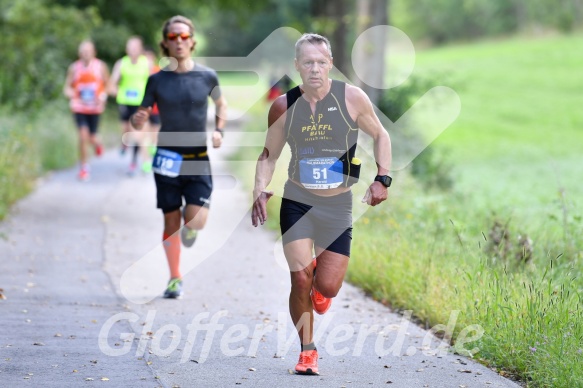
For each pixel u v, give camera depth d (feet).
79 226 106.32
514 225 95.25
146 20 298.56
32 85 190.80
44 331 62.34
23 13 187.83
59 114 195.52
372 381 52.90
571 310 58.49
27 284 77.00
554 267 72.95
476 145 330.75
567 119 401.70
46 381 51.13
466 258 74.84
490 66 547.08
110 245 95.76
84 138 149.28
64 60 220.43
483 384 52.37
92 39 277.64
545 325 55.93
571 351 52.34
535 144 334.85
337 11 196.24
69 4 284.41
